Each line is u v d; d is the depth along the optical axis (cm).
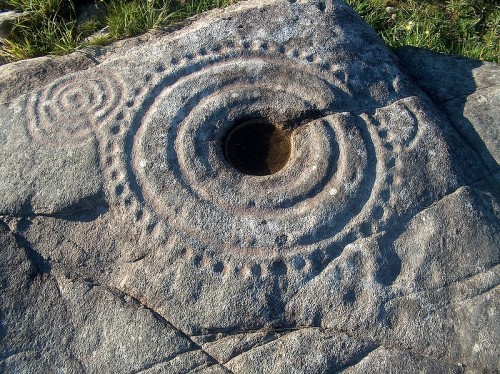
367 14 218
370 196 128
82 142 137
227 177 131
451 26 220
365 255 122
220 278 120
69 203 130
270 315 118
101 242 128
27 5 201
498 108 150
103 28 198
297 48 149
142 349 117
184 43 151
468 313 118
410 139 135
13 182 134
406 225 126
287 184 130
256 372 114
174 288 121
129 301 122
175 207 127
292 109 140
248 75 145
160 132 136
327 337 116
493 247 124
